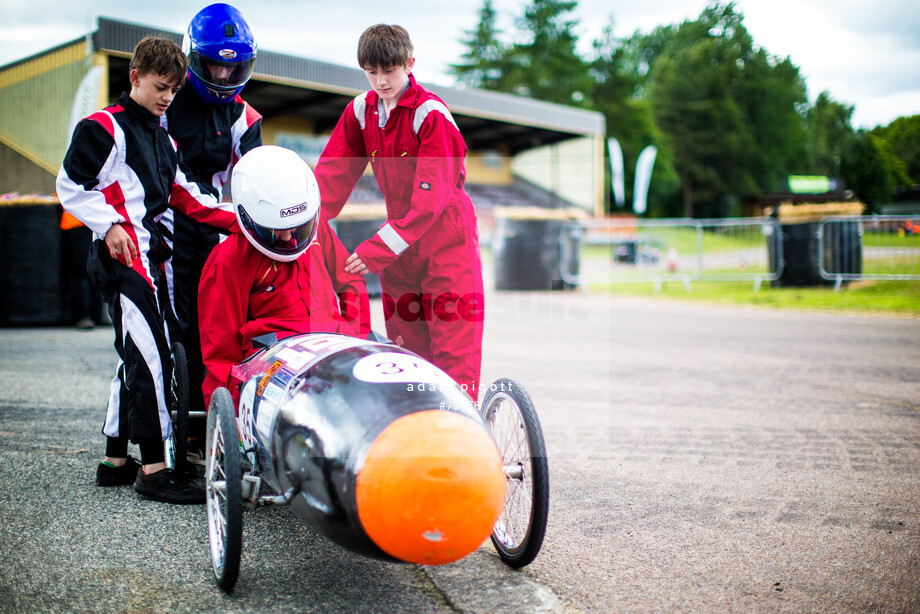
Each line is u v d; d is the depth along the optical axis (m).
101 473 3.40
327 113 19.02
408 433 2.00
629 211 50.47
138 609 2.28
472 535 1.99
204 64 3.28
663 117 55.19
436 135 2.96
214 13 3.27
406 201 3.19
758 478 3.66
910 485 3.56
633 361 7.06
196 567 2.59
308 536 2.88
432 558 2.00
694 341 8.39
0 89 10.88
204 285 2.87
